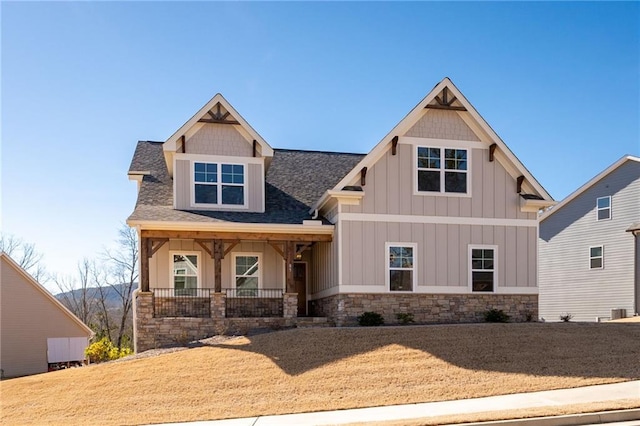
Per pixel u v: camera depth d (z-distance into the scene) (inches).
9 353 1037.2
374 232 741.3
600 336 601.6
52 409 474.9
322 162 999.6
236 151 812.0
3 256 1046.4
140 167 897.5
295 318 738.8
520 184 788.0
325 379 494.0
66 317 1104.8
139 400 477.4
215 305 723.4
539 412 382.6
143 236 714.8
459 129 778.2
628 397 416.5
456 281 755.4
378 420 385.1
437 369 507.2
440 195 762.8
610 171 1138.0
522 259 777.6
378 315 713.6
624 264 1095.6
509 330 624.4
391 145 755.4
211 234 735.1
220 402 459.2
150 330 706.8
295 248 761.6
